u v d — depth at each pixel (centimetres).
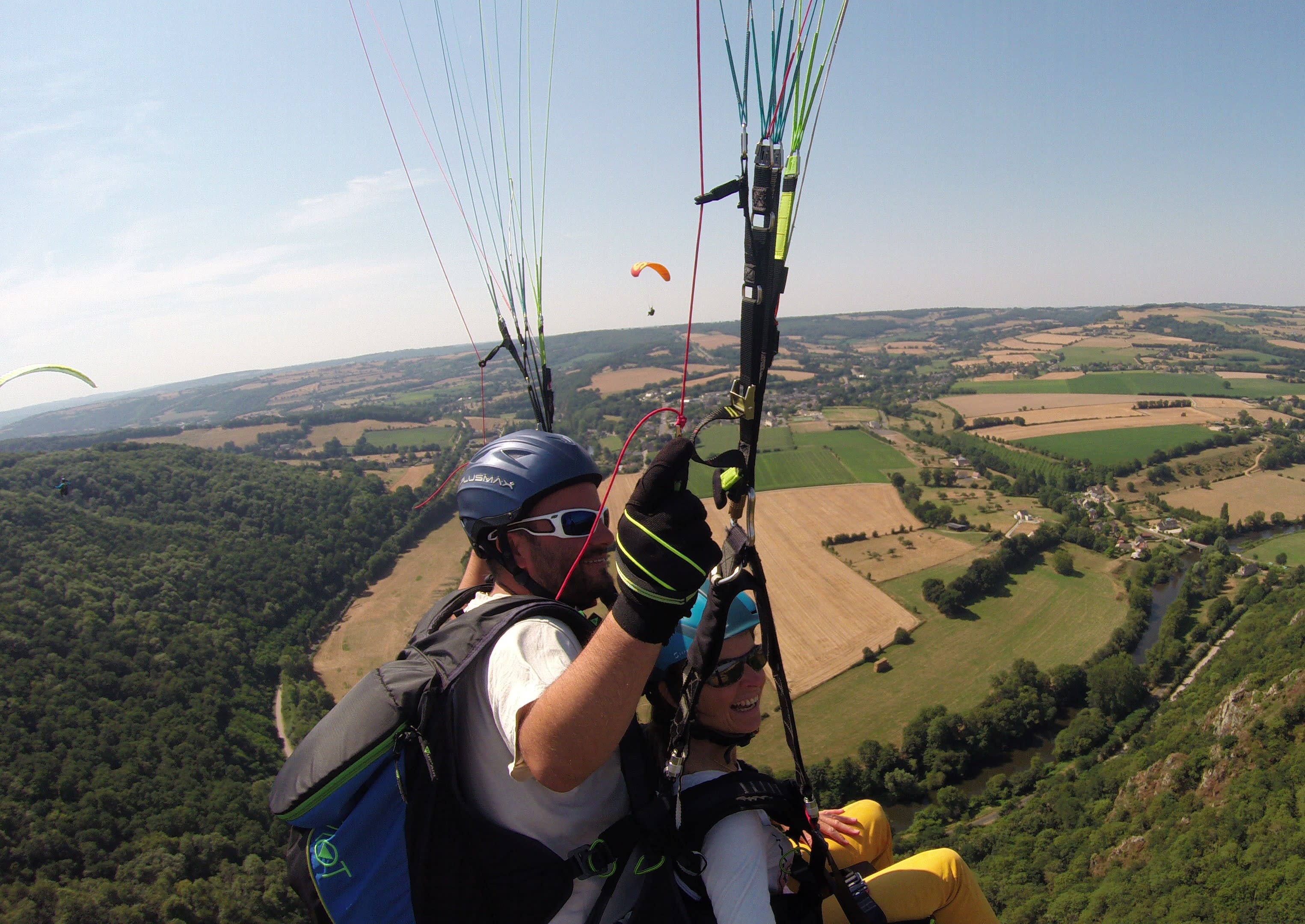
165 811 4234
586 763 129
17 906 3275
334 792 156
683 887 193
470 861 156
